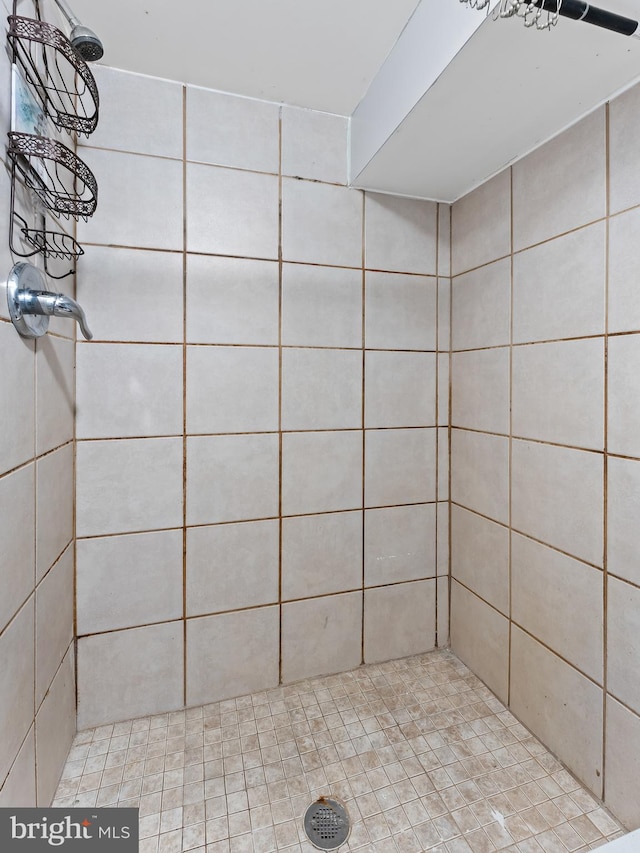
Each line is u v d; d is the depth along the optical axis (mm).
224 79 1055
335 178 1201
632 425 803
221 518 1136
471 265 1246
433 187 1229
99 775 938
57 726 902
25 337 720
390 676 1263
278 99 1128
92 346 1022
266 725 1080
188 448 1101
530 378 1045
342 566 1261
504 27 680
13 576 672
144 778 933
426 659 1343
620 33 628
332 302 1210
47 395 828
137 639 1086
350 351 1234
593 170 875
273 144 1139
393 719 1102
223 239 1104
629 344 806
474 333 1239
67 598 977
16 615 685
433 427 1341
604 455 859
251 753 998
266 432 1163
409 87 893
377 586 1303
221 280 1106
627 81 801
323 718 1104
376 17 879
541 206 1005
